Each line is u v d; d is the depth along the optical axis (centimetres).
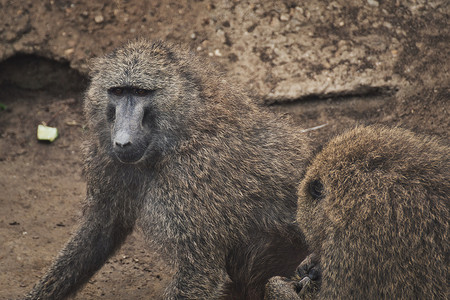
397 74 1446
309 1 1537
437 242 802
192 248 1005
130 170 1033
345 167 855
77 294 1137
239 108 1062
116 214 1071
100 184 1052
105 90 1010
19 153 1473
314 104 1459
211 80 1043
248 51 1496
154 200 1021
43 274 1163
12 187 1387
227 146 1026
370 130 906
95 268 1098
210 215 1008
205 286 1009
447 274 802
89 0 1559
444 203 809
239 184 1030
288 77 1463
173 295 1010
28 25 1547
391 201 812
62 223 1300
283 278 959
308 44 1491
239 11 1534
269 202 1057
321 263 871
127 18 1548
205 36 1516
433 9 1506
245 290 1091
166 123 1002
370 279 817
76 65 1525
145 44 1038
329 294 845
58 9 1559
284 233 1067
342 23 1508
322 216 876
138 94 997
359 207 822
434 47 1465
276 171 1059
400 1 1520
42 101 1566
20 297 1106
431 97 1423
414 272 804
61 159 1464
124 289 1166
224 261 1035
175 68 1010
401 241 804
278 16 1523
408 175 826
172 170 1009
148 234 1039
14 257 1207
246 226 1045
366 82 1442
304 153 1096
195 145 1011
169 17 1542
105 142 1031
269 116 1114
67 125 1534
